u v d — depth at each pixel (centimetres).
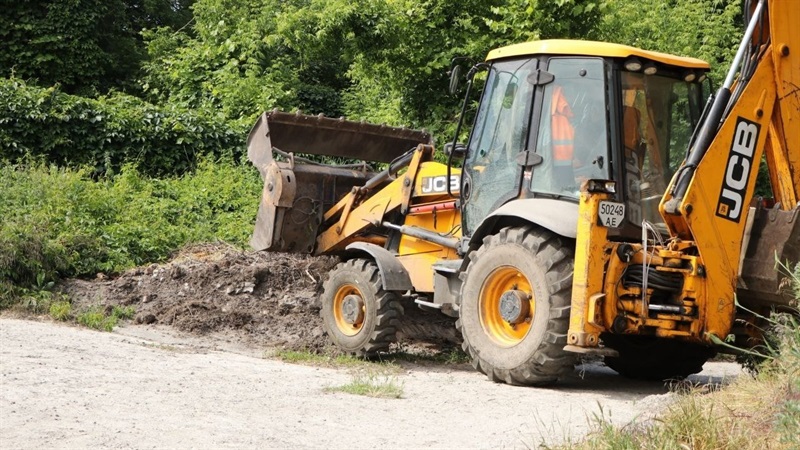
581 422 1145
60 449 916
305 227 1900
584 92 1446
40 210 2345
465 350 1500
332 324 1738
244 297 2094
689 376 1720
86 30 4175
